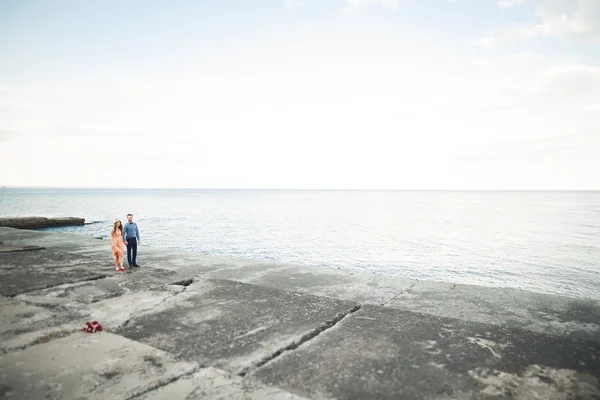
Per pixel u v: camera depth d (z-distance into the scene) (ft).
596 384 9.21
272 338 12.03
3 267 23.93
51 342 11.51
